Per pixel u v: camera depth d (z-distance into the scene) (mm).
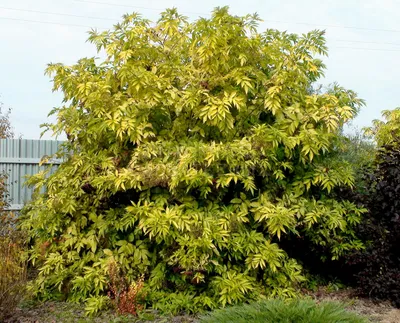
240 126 6598
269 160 6348
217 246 5977
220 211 6184
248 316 4316
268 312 4273
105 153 6629
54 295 6336
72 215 6574
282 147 6434
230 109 6492
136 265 6172
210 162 5773
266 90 6625
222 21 6395
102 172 6422
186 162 5801
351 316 4312
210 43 6184
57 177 6660
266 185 6535
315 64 7258
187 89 6316
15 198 9477
